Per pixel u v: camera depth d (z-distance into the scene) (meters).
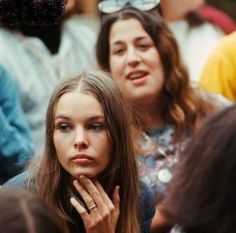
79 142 4.00
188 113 5.88
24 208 2.62
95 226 4.02
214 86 6.57
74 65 7.05
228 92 6.57
